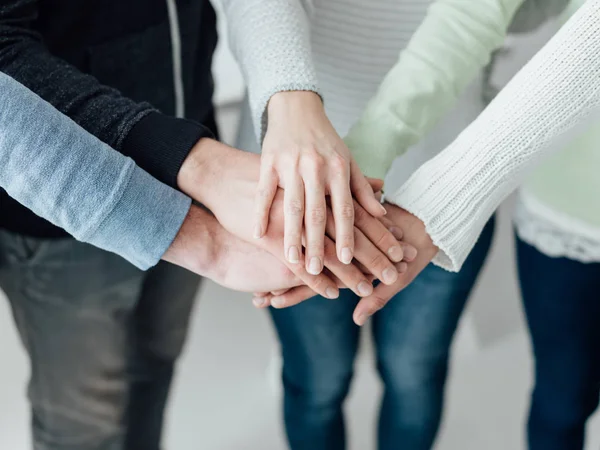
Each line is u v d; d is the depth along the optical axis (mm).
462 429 1452
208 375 1492
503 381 1532
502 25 793
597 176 929
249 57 753
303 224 683
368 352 1508
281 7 758
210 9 956
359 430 1442
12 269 917
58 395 999
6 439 1354
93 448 1049
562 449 1167
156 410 1136
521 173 740
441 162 726
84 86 694
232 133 1542
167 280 997
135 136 692
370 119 780
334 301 1019
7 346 1442
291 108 715
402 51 809
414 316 1056
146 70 860
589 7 667
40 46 713
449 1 787
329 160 688
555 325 1078
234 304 1592
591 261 1001
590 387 1111
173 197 672
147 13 829
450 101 801
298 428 1191
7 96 609
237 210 694
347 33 872
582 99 692
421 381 1128
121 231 652
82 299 928
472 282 1062
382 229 704
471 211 729
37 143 613
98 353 976
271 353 1532
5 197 839
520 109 695
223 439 1415
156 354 1073
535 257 1062
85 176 626
